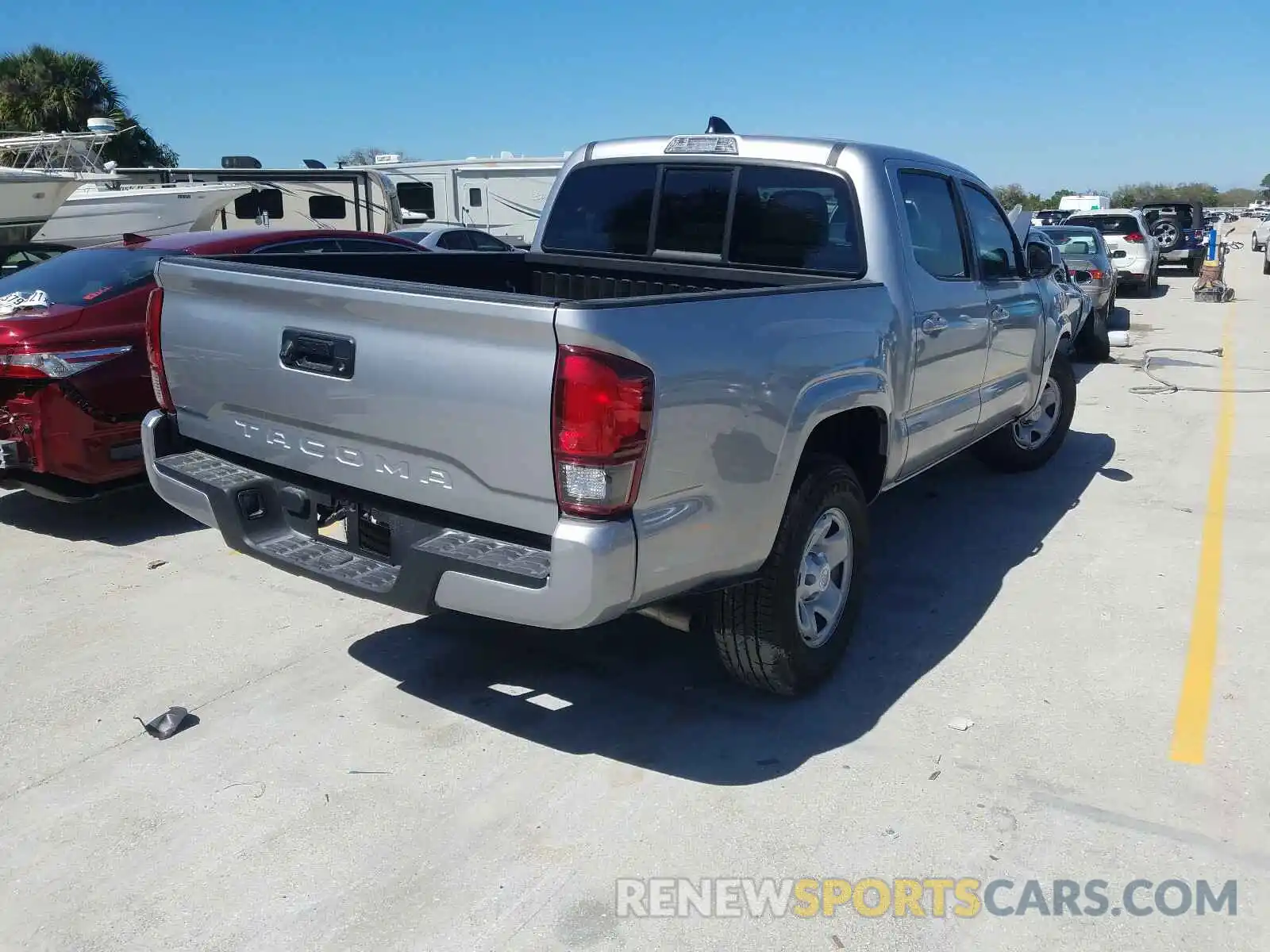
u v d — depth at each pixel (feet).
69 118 98.99
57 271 20.16
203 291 12.36
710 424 10.41
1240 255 127.34
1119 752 11.80
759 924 9.21
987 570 17.29
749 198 15.39
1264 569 17.20
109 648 14.69
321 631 15.24
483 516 10.24
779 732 12.36
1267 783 11.18
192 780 11.50
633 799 11.03
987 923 9.20
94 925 9.31
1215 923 9.18
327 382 11.07
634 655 14.43
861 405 13.21
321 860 10.13
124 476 19.13
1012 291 18.43
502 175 67.56
